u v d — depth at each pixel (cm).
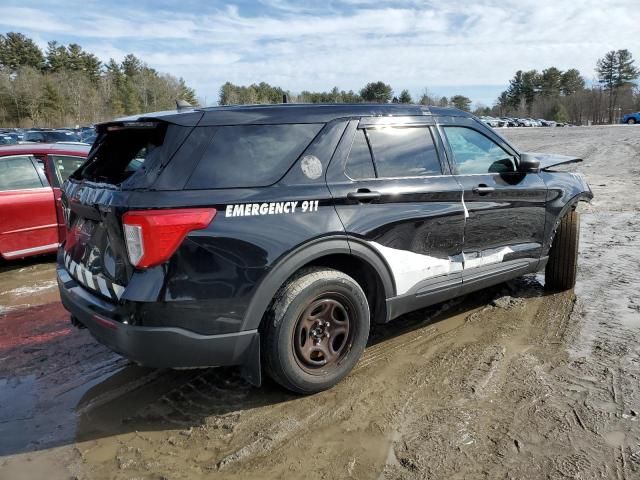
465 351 374
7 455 271
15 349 398
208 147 284
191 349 275
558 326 412
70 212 347
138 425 296
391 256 339
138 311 264
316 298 307
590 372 338
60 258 370
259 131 301
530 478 246
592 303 459
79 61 10394
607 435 275
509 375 338
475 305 464
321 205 307
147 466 261
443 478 247
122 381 346
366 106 347
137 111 8788
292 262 293
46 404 320
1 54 9631
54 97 7612
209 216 272
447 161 380
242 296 281
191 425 294
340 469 255
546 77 11412
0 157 593
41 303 501
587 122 9394
